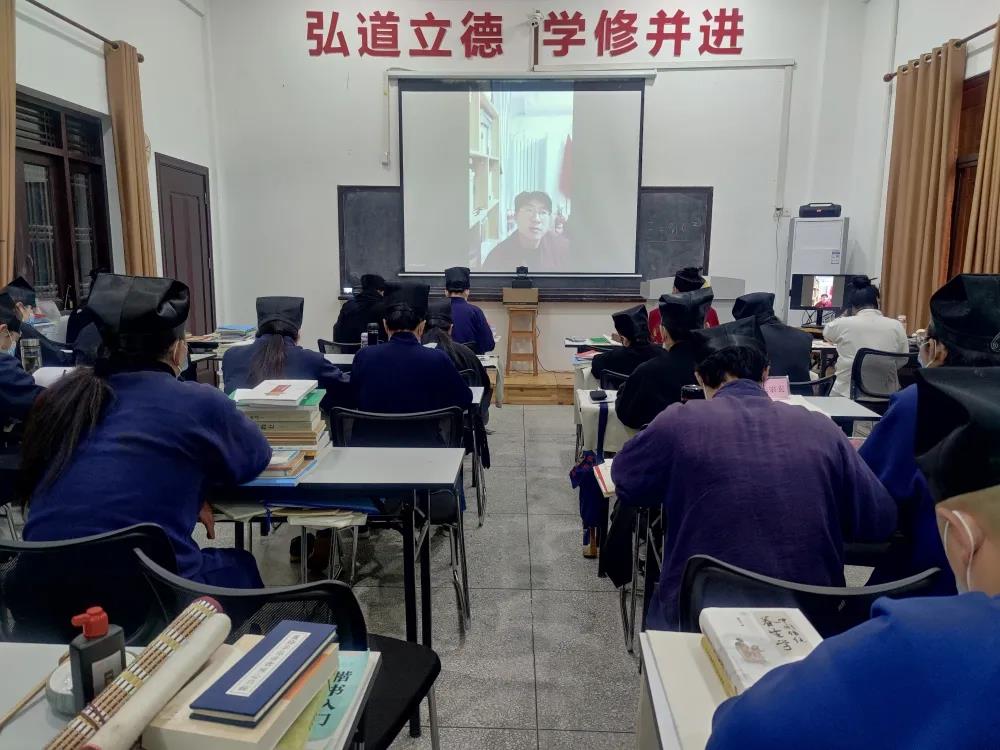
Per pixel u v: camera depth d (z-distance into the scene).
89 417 1.40
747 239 6.40
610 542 2.09
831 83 6.15
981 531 0.49
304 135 6.41
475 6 6.20
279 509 1.77
